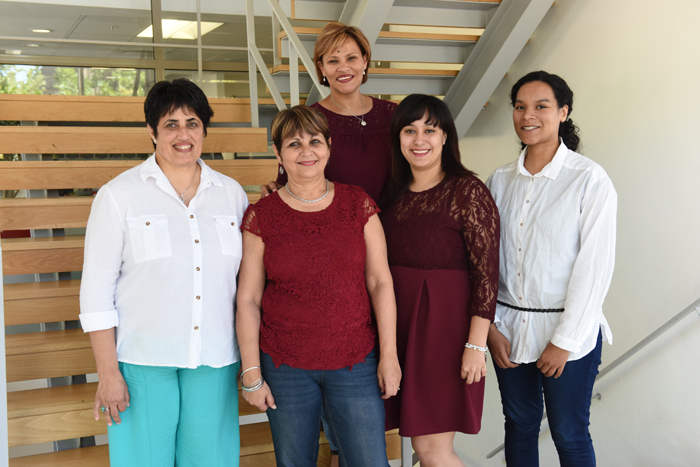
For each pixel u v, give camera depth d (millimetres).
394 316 1507
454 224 1523
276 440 1463
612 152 2602
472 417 1526
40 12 3865
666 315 2322
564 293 1593
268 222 1440
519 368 1726
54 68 3951
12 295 2176
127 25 4066
